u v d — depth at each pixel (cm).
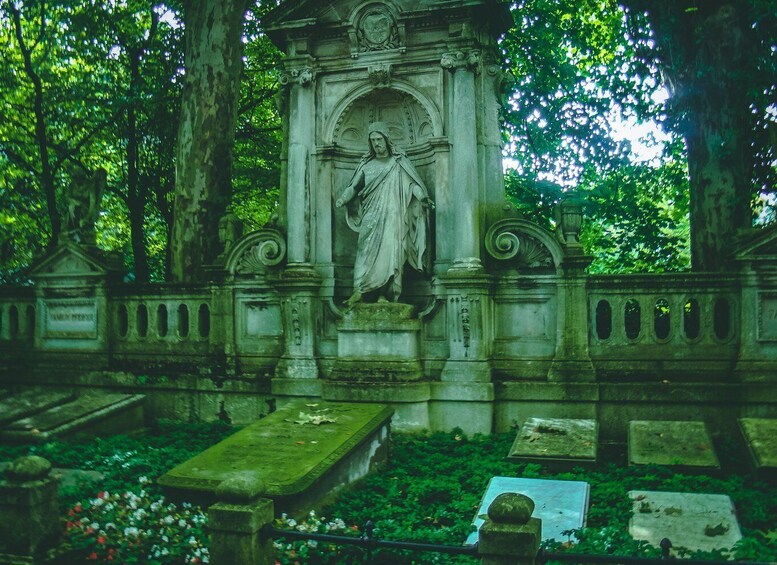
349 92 1255
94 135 2333
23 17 2158
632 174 1936
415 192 1207
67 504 829
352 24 1231
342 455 839
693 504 746
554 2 2042
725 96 1245
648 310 1102
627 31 1455
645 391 1073
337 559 661
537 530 490
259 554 547
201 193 1480
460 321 1140
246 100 2347
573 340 1118
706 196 1256
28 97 2203
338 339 1188
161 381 1301
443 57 1188
